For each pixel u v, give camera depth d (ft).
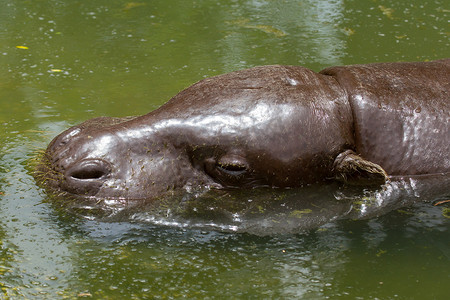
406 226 27.45
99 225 26.99
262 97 29.25
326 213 28.27
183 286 23.15
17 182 30.35
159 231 26.78
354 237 26.63
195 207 28.17
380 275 23.98
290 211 28.32
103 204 27.73
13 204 28.25
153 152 28.73
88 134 29.25
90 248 25.43
